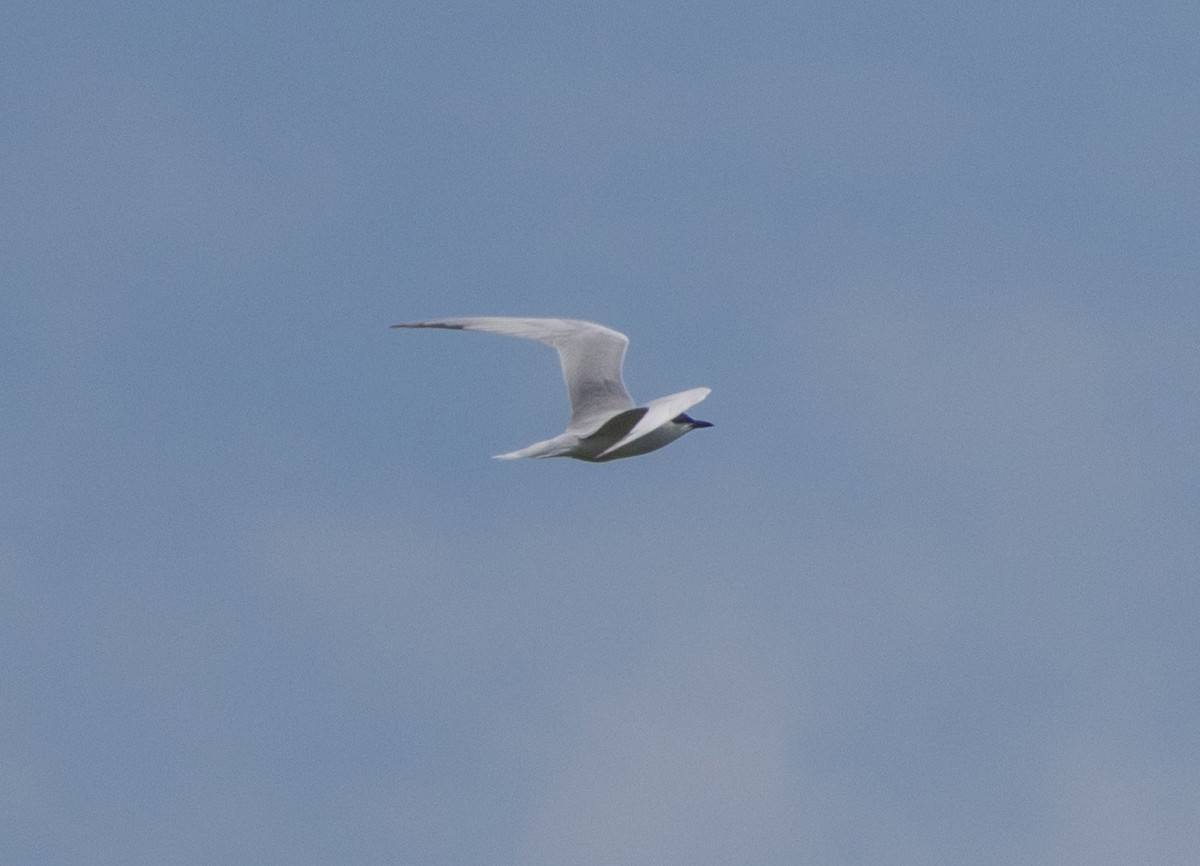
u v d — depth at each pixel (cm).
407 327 1967
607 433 1791
